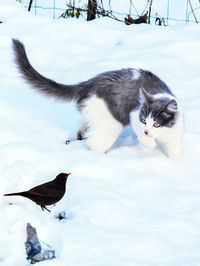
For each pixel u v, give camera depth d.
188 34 10.91
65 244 4.27
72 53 10.08
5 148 6.20
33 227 4.25
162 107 6.05
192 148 6.72
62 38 10.69
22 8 11.86
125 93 6.49
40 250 4.17
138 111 6.29
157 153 6.67
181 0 15.05
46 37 10.68
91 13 12.43
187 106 7.96
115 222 4.71
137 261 4.05
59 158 6.11
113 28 11.39
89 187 5.38
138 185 5.60
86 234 4.45
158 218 4.83
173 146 6.40
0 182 5.37
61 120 7.55
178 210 5.05
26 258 4.16
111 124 6.57
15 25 11.02
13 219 4.64
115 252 4.17
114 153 6.58
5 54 9.74
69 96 6.83
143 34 10.85
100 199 5.09
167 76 9.05
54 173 5.71
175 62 9.62
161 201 5.24
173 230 4.62
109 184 5.56
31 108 7.81
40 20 11.34
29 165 5.77
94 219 4.75
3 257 4.23
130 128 7.33
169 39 10.63
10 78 8.84
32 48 10.13
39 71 9.31
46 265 3.96
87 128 6.91
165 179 5.82
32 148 6.33
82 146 6.77
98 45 10.55
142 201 5.20
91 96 6.57
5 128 6.92
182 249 4.29
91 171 5.82
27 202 5.08
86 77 8.88
